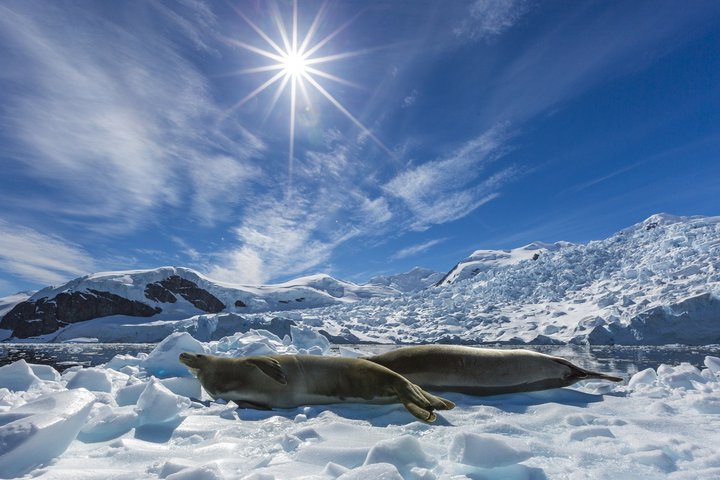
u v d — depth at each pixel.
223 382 4.06
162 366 5.98
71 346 51.12
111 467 2.21
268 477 1.87
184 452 2.42
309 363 3.97
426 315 47.69
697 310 27.75
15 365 4.51
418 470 2.00
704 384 4.57
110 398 3.84
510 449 2.10
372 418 3.29
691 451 2.39
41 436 2.16
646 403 3.85
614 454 2.37
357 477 1.79
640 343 28.58
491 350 4.43
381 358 4.53
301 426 3.05
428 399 3.44
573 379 4.50
